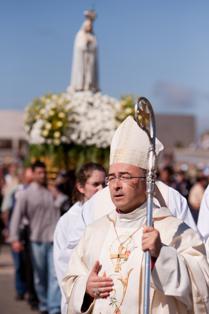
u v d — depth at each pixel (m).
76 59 18.91
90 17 18.89
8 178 26.72
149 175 5.54
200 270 5.53
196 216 15.22
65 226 8.34
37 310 14.85
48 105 15.80
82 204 8.38
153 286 5.45
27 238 14.39
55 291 13.96
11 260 21.75
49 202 14.23
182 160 47.84
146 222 5.48
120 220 5.87
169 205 6.80
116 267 5.70
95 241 5.93
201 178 17.48
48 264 14.24
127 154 5.73
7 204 19.80
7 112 48.38
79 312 5.78
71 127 15.68
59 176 15.67
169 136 55.72
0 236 24.14
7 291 16.86
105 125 15.67
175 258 5.39
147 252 5.36
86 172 8.70
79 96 16.03
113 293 5.64
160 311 5.50
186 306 5.55
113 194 5.79
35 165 14.24
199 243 5.68
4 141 49.00
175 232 5.66
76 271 5.98
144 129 5.57
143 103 5.55
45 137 15.68
